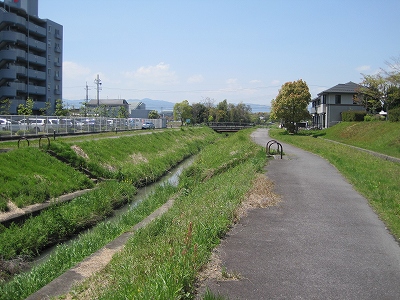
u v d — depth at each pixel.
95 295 4.97
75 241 10.09
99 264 6.59
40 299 5.23
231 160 19.50
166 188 16.09
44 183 14.52
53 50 55.41
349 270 5.51
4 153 15.16
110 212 14.20
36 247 10.11
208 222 7.11
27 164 15.34
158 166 25.16
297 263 5.75
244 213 8.58
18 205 12.29
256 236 7.06
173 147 37.00
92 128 36.84
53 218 11.53
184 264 4.98
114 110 68.94
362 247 6.53
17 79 49.19
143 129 51.00
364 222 8.10
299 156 21.45
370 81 43.19
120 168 21.05
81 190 16.17
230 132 77.25
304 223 7.97
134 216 11.71
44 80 53.78
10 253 9.21
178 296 4.30
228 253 6.14
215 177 15.71
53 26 55.22
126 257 6.14
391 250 6.39
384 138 28.53
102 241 9.55
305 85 48.38
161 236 7.02
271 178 13.55
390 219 8.17
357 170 14.98
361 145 29.61
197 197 11.37
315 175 14.41
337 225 7.86
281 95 49.34
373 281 5.14
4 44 45.91
